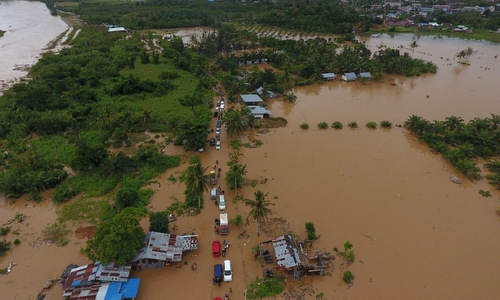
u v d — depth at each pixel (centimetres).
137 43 17650
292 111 10694
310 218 6153
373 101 11538
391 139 9038
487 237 5800
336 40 18938
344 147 8594
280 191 6881
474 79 13612
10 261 5250
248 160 7956
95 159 7319
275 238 5597
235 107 10875
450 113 10512
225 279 4869
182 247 5238
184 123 8400
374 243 5625
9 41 18888
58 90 11262
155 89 11719
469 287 4888
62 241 5591
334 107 11025
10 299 4650
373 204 6556
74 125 9144
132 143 8631
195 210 6291
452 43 19012
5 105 10194
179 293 4731
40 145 8381
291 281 4916
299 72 13750
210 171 7450
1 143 8606
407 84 13188
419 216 6266
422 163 7962
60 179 7038
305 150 8425
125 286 4597
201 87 11975
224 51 16762
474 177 7375
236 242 5603
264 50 17125
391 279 4988
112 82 12519
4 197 6738
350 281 4931
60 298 4628
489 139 8338
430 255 5422
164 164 7675
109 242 4647
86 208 6325
